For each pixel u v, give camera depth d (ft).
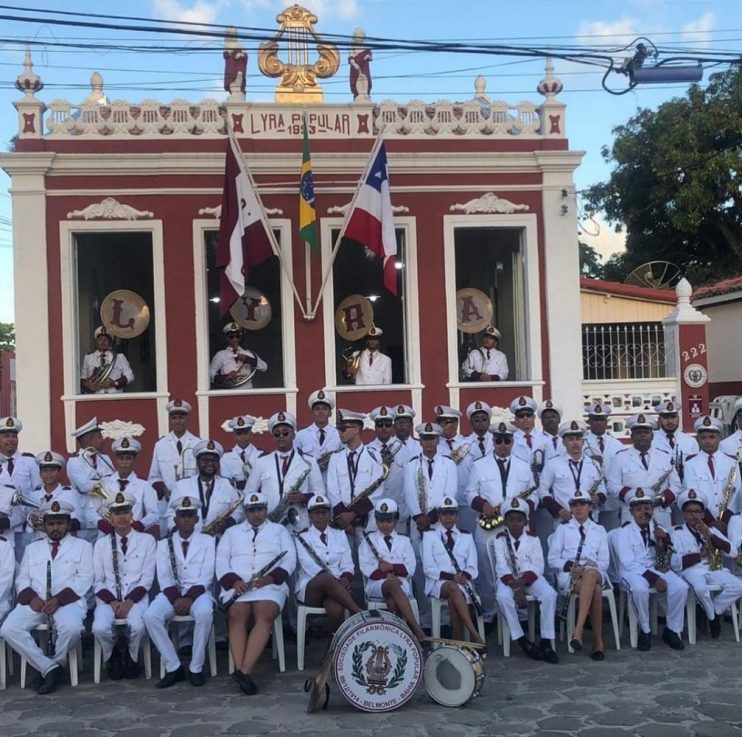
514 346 48.75
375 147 43.50
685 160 88.94
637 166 95.91
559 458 35.53
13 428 34.04
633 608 31.60
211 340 47.39
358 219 43.83
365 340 48.34
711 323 74.95
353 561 34.35
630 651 31.24
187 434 38.14
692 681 27.66
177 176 45.09
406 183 46.32
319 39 44.80
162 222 45.09
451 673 26.00
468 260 49.08
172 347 45.09
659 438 38.24
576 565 31.35
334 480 34.71
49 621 28.68
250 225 42.86
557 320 47.24
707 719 24.35
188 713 25.93
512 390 47.01
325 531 31.63
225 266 42.63
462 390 46.68
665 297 57.31
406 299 46.68
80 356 45.73
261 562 29.86
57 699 27.53
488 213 46.91
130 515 30.60
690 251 99.50
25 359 44.19
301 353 45.83
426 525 33.22
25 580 29.30
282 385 46.98
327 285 45.96
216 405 45.24
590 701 25.99
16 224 44.34
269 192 45.52
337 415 40.63
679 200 88.58
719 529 33.99
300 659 30.17
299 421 45.68
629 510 34.37
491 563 32.48
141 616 29.07
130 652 29.45
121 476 34.14
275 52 47.42
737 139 89.51
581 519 32.58
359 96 46.44
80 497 34.71
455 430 38.04
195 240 45.27
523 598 30.76
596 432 38.93
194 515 30.40
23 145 44.52
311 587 30.14
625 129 98.07
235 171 42.68
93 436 37.06
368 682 25.67
